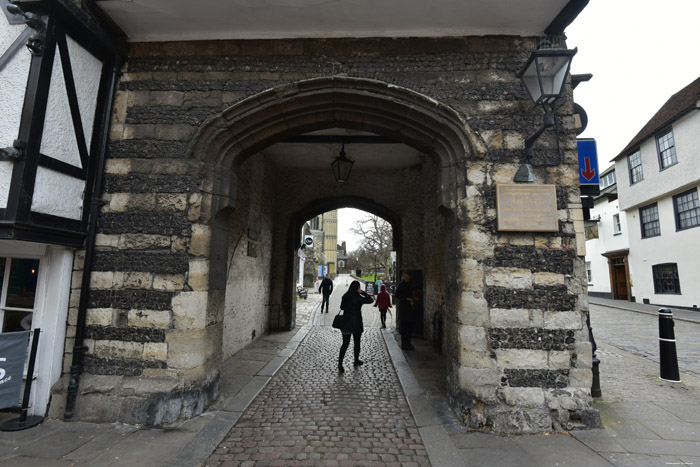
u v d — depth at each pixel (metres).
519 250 3.83
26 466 2.81
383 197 9.26
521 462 2.94
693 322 11.53
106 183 4.07
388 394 4.63
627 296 18.86
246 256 7.12
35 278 3.85
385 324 10.51
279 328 9.19
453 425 3.63
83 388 3.71
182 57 4.29
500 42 4.18
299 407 4.16
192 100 4.20
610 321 12.02
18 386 3.48
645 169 16.66
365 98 4.20
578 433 3.46
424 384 4.91
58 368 3.76
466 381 3.70
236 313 6.61
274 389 4.79
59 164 3.49
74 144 3.69
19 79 3.24
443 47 4.19
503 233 3.86
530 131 4.01
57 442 3.21
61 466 2.82
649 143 16.39
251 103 4.14
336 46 4.25
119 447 3.15
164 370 3.77
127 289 3.90
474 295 3.77
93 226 3.93
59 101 3.48
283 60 4.25
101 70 4.09
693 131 14.05
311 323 10.61
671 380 5.06
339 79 4.12
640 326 10.85
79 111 3.76
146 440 3.28
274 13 3.96
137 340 3.82
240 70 4.25
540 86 3.48
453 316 4.02
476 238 3.85
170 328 3.83
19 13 3.17
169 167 4.08
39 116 3.24
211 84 4.23
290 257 9.42
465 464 2.92
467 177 3.95
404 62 4.19
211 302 4.11
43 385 3.68
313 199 9.44
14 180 3.09
